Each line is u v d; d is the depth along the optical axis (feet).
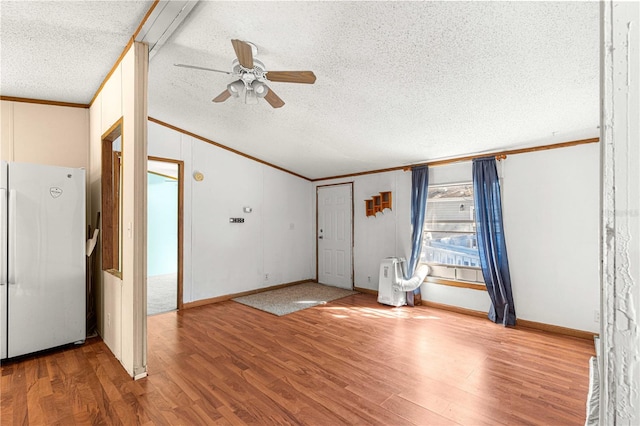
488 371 8.64
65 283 9.95
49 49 8.59
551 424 6.46
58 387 7.72
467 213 14.03
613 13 1.27
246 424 6.40
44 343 9.49
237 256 16.87
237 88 8.07
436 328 12.03
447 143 12.44
